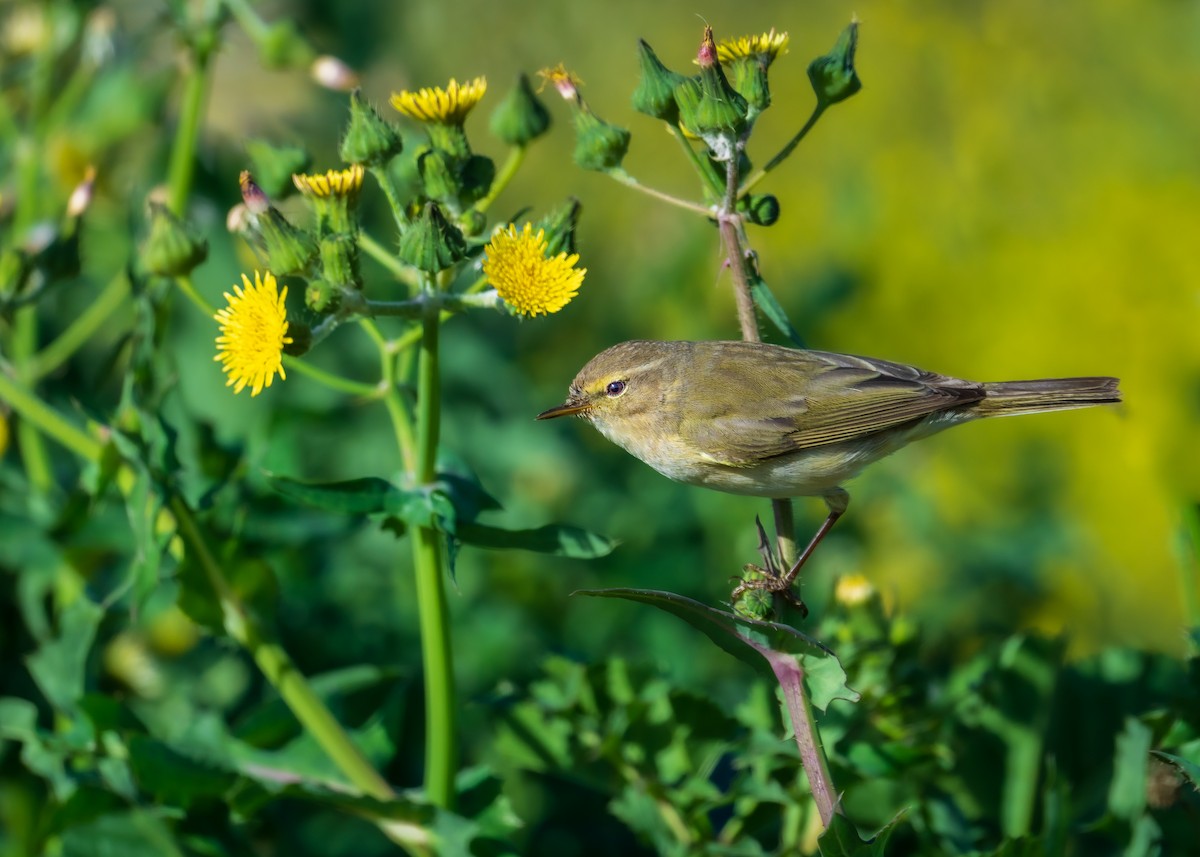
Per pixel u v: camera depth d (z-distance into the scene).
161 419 7.91
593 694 7.89
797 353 8.59
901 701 7.52
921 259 18.41
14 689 10.19
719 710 7.77
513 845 7.48
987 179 18.88
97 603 8.49
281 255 6.52
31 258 8.59
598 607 11.61
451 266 6.52
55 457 12.60
